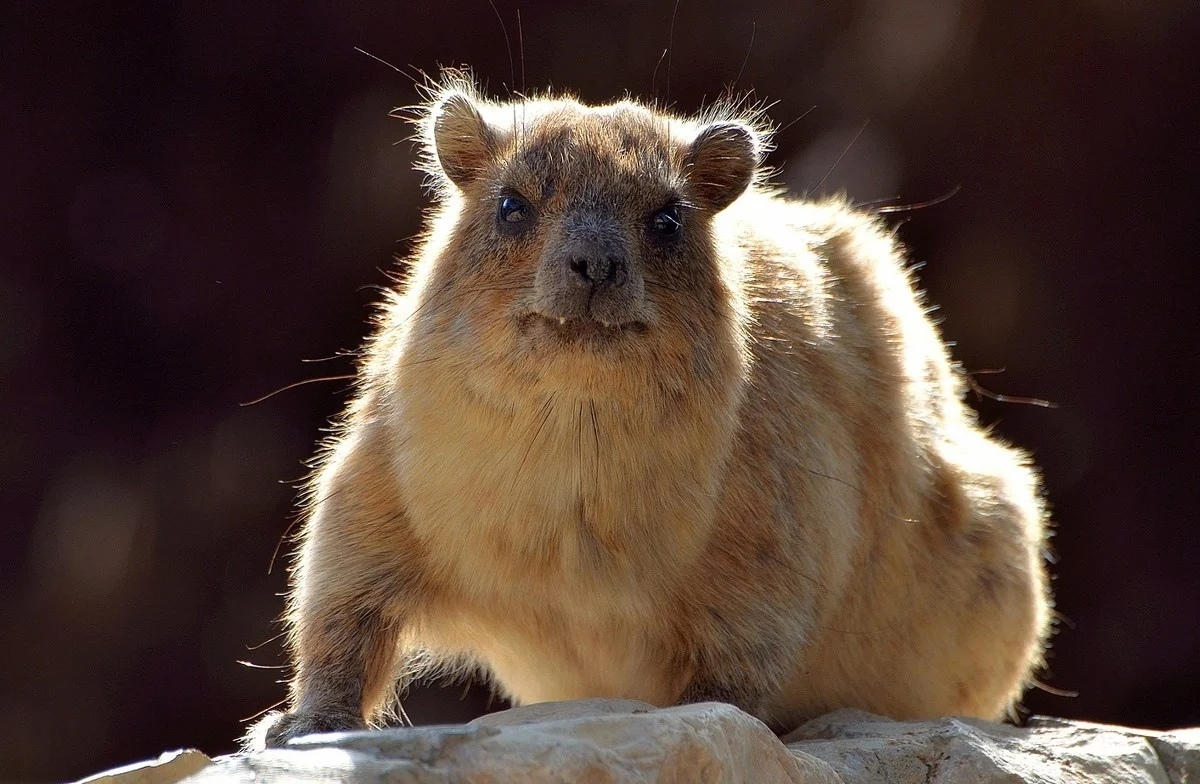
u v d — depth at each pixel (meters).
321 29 22.97
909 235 22.95
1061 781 7.84
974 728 8.61
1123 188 22.97
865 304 10.72
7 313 22.86
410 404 8.55
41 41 23.00
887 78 23.06
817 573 9.26
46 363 22.94
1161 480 23.03
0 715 21.77
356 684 8.74
